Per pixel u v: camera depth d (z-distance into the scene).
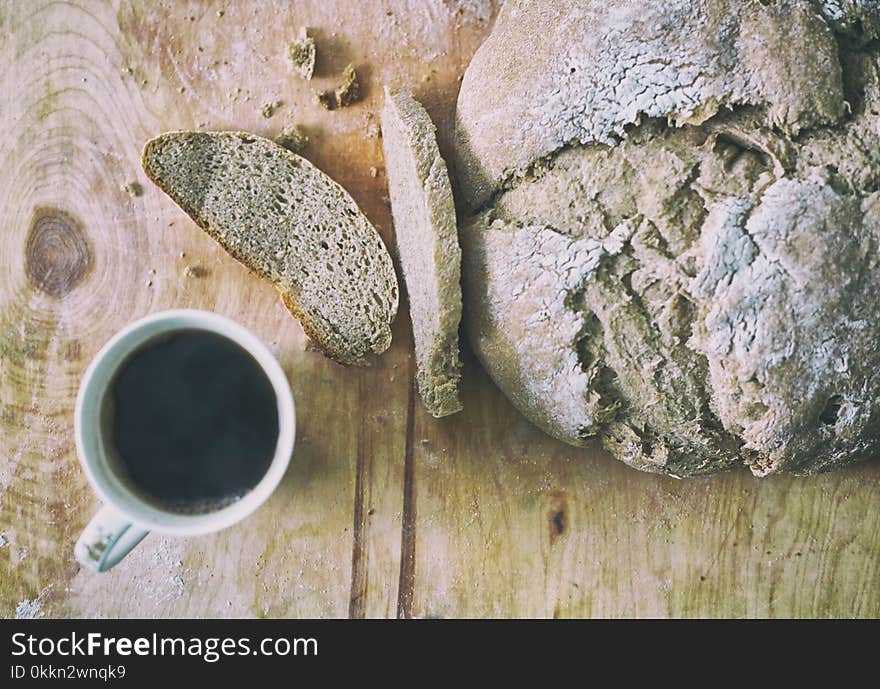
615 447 0.50
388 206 0.55
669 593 0.56
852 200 0.46
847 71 0.47
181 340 0.51
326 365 0.55
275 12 0.55
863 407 0.47
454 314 0.49
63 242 0.56
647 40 0.46
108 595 0.56
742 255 0.46
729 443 0.49
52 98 0.56
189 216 0.54
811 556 0.56
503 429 0.55
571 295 0.47
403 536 0.55
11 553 0.56
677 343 0.47
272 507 0.56
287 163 0.53
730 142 0.47
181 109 0.55
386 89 0.52
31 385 0.56
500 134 0.49
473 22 0.55
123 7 0.55
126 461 0.51
